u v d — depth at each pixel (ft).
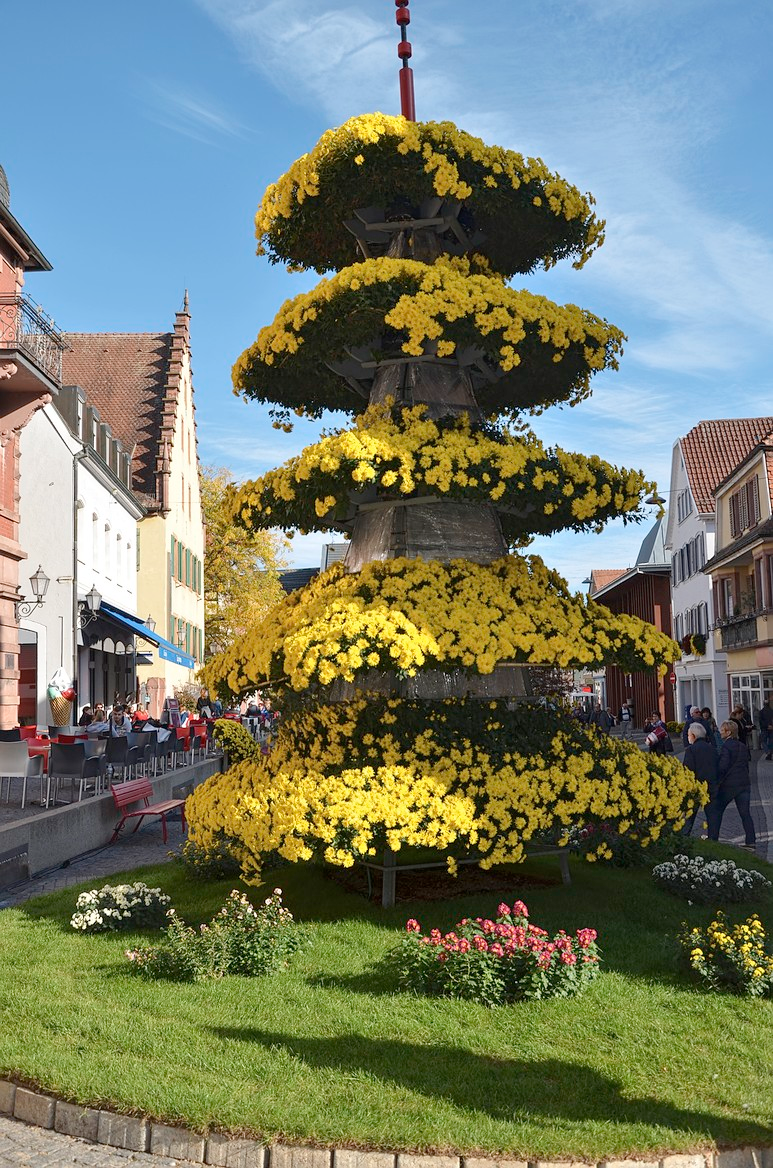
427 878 32.42
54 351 75.15
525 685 33.47
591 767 30.50
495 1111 16.87
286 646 28.19
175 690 155.33
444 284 30.50
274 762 31.35
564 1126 16.38
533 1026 20.62
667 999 22.22
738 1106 17.10
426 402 32.99
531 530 36.50
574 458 31.53
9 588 77.05
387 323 30.50
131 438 157.99
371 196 33.50
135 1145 16.85
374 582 30.27
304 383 36.06
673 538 191.21
